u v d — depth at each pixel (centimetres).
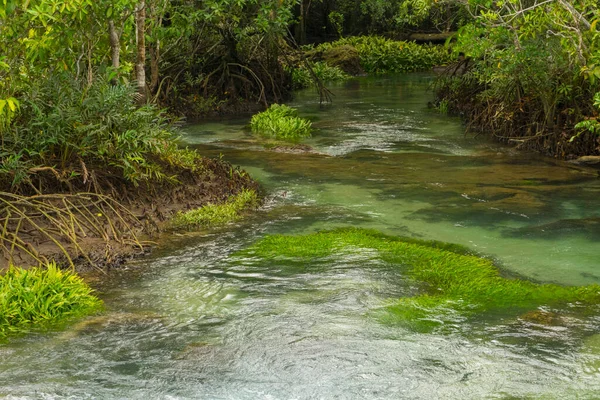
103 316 597
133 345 544
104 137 881
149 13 1531
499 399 463
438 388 477
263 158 1273
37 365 511
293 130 1558
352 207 938
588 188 1038
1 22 859
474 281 666
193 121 1822
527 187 1045
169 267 717
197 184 987
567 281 677
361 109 2006
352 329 568
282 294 643
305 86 2669
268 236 809
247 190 987
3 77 877
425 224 860
